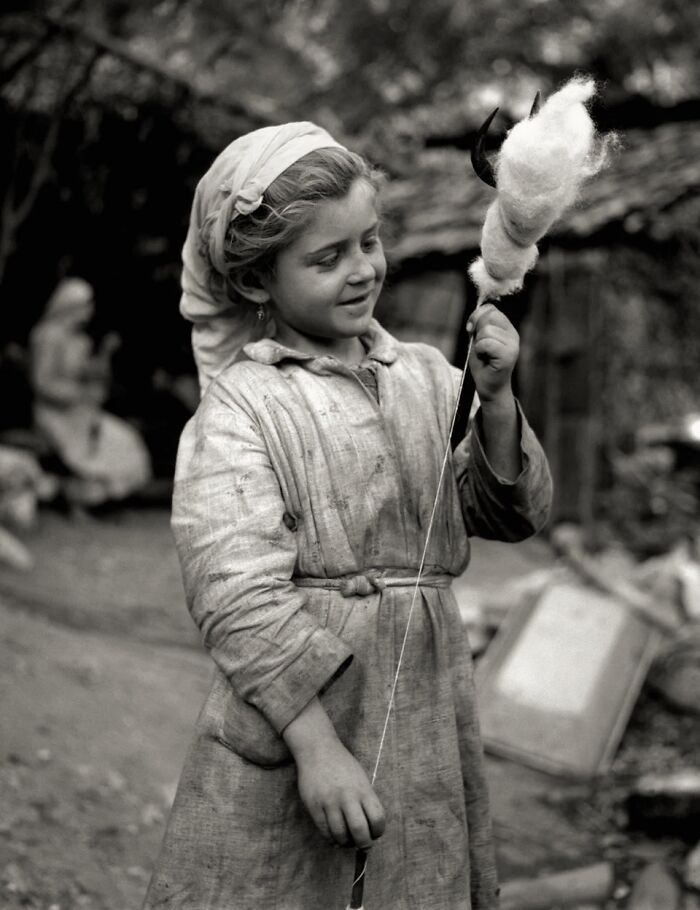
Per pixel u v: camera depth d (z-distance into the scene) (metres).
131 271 8.57
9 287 8.35
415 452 1.71
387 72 12.67
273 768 1.62
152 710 4.28
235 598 1.55
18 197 7.59
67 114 7.24
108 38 6.86
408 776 1.67
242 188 1.65
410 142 11.49
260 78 11.50
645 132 9.94
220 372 1.81
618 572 5.74
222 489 1.61
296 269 1.65
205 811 1.65
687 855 3.69
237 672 1.55
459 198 9.57
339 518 1.64
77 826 3.17
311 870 1.64
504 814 3.98
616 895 3.43
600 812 4.07
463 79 12.95
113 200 7.90
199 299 1.85
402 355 1.79
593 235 8.33
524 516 1.73
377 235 1.73
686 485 10.00
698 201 9.02
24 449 7.72
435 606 1.72
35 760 3.50
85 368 7.98
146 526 7.97
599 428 8.99
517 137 1.47
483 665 4.95
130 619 5.76
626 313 9.98
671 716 4.88
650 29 12.68
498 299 1.65
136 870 3.03
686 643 5.12
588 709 4.68
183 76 7.34
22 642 4.58
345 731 1.63
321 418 1.66
